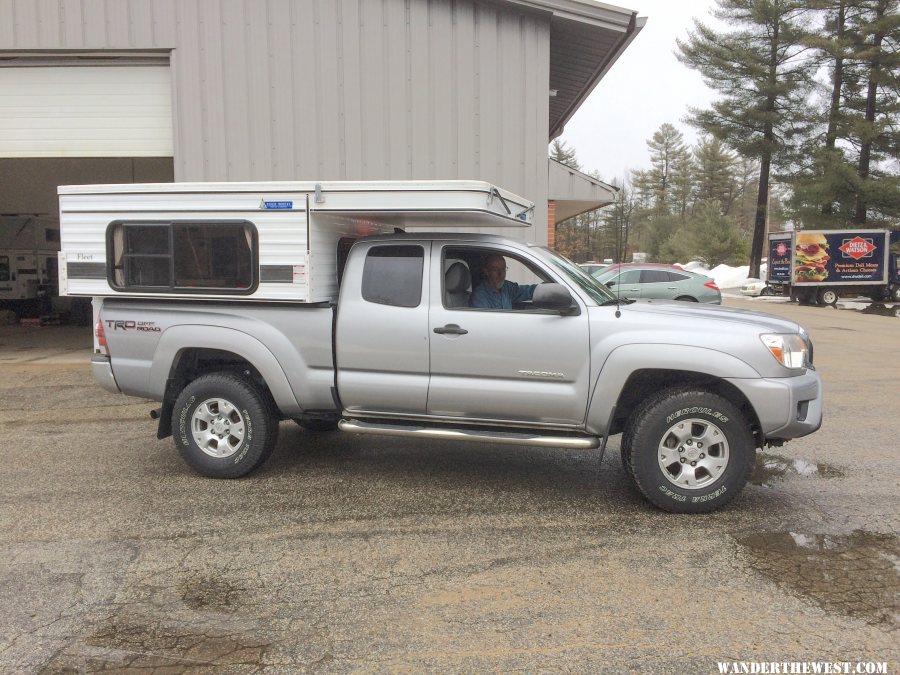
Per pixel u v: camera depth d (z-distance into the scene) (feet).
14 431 22.95
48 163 45.60
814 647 9.99
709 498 14.88
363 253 16.67
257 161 33.12
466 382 15.92
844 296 89.61
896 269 89.45
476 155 32.99
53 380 31.17
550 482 17.44
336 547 13.53
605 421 15.24
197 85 33.04
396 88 32.68
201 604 11.34
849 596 11.45
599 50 37.32
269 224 16.52
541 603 11.32
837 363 37.78
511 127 32.96
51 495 16.55
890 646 10.00
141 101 34.06
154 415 18.06
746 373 14.46
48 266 55.62
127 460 19.51
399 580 12.16
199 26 32.76
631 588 11.80
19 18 32.91
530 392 15.53
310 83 32.76
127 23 32.86
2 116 34.47
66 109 34.24
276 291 16.60
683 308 16.11
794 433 14.73
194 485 17.24
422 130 32.83
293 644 10.18
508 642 10.19
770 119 123.13
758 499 16.06
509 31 32.60
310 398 17.04
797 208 122.83
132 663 9.68
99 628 10.59
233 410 17.49
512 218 17.61
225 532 14.25
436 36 32.50
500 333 15.57
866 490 16.70
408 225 19.72
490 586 11.92
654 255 193.06
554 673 9.43
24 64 34.01
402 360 16.21
